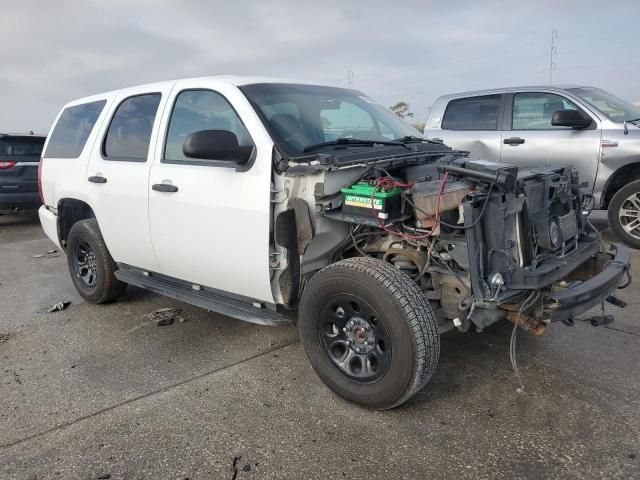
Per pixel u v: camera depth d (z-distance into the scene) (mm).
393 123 4574
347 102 4410
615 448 2762
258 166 3449
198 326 4684
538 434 2906
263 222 3412
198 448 2896
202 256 3889
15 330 4777
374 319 3105
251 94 3760
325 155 3201
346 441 2910
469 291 3059
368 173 3355
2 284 6402
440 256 3127
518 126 7367
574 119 6777
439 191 2979
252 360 3963
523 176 3156
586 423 2992
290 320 3520
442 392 3389
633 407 3135
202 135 3289
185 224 3924
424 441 2885
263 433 3012
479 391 3387
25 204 10648
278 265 3457
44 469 2756
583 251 3561
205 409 3289
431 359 2939
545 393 3332
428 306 2980
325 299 3238
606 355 3828
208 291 4176
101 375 3805
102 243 5039
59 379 3760
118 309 5242
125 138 4609
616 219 6723
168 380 3691
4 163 10250
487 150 7539
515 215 2996
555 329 4324
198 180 3777
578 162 6879
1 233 10430
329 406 3277
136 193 4281
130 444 2949
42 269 7141
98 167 4754
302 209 3260
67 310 5285
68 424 3170
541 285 2877
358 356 3209
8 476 2705
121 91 4867
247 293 3768
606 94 7449
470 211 2816
